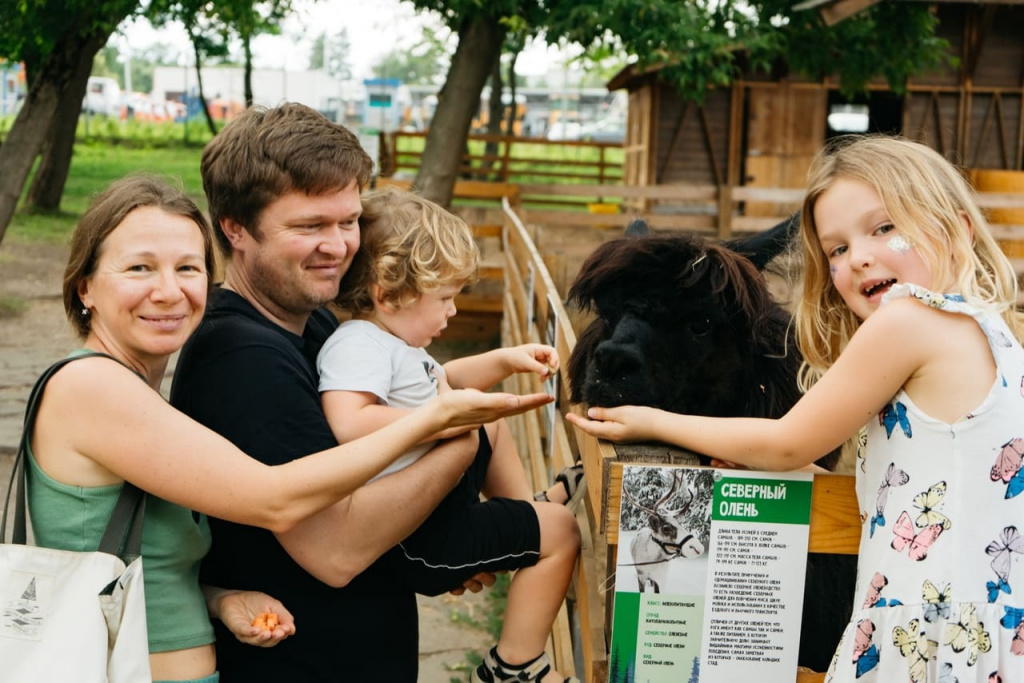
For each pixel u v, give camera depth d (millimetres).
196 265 1854
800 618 1849
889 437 1789
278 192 1958
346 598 2000
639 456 1940
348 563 1894
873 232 1876
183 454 1729
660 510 1811
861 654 1750
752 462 1822
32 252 12828
